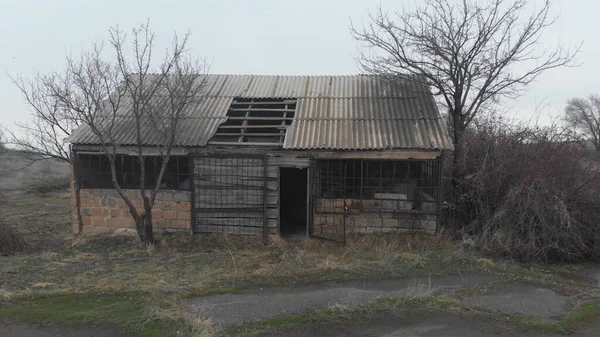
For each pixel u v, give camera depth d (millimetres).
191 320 5320
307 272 7457
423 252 8703
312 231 9914
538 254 8398
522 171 9039
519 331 5180
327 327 5262
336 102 11336
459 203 10500
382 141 9531
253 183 9891
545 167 8734
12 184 21016
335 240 9430
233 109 11172
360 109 10914
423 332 5133
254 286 6766
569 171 8812
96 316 5523
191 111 10922
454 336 5027
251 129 10750
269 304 5996
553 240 8453
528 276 7344
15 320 5422
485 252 8711
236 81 12672
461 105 11164
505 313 5715
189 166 10000
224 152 9867
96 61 9219
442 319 5508
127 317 5477
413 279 7133
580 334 5113
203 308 5797
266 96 11719
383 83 12250
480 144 9984
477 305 5988
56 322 5363
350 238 9648
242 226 10000
